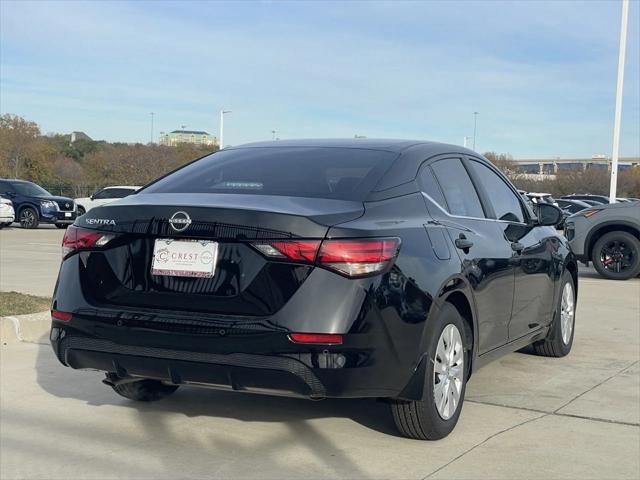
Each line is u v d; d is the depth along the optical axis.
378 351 3.74
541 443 4.36
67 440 4.42
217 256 3.81
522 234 5.66
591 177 55.94
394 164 4.52
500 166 57.78
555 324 6.33
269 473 3.92
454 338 4.41
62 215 25.89
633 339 7.44
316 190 4.22
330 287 3.66
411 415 4.16
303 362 3.62
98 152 57.34
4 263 13.58
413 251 4.03
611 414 4.93
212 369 3.77
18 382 5.62
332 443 4.35
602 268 12.45
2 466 4.02
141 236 3.99
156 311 3.90
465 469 3.95
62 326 4.14
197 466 4.02
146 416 4.86
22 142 51.72
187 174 4.77
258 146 5.14
